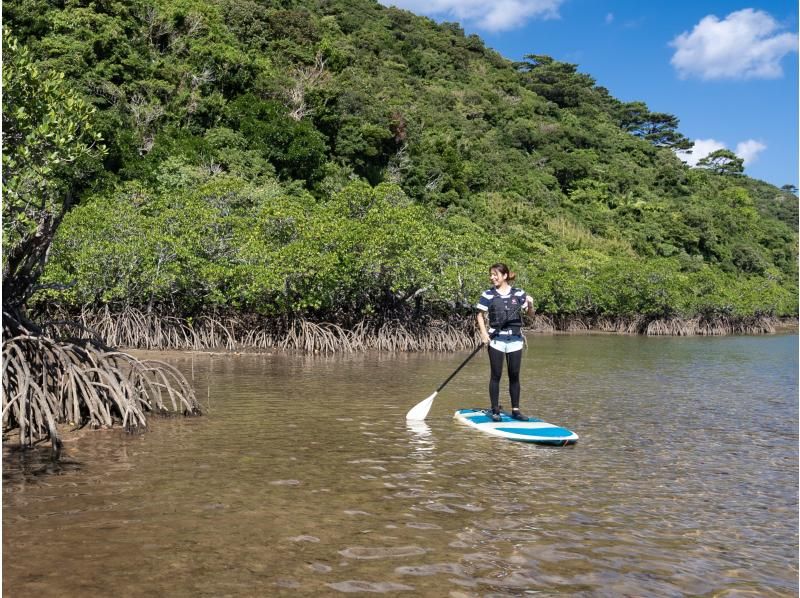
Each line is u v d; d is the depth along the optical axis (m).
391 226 24.41
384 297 26.12
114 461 6.73
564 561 4.40
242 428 8.59
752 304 55.00
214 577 4.00
